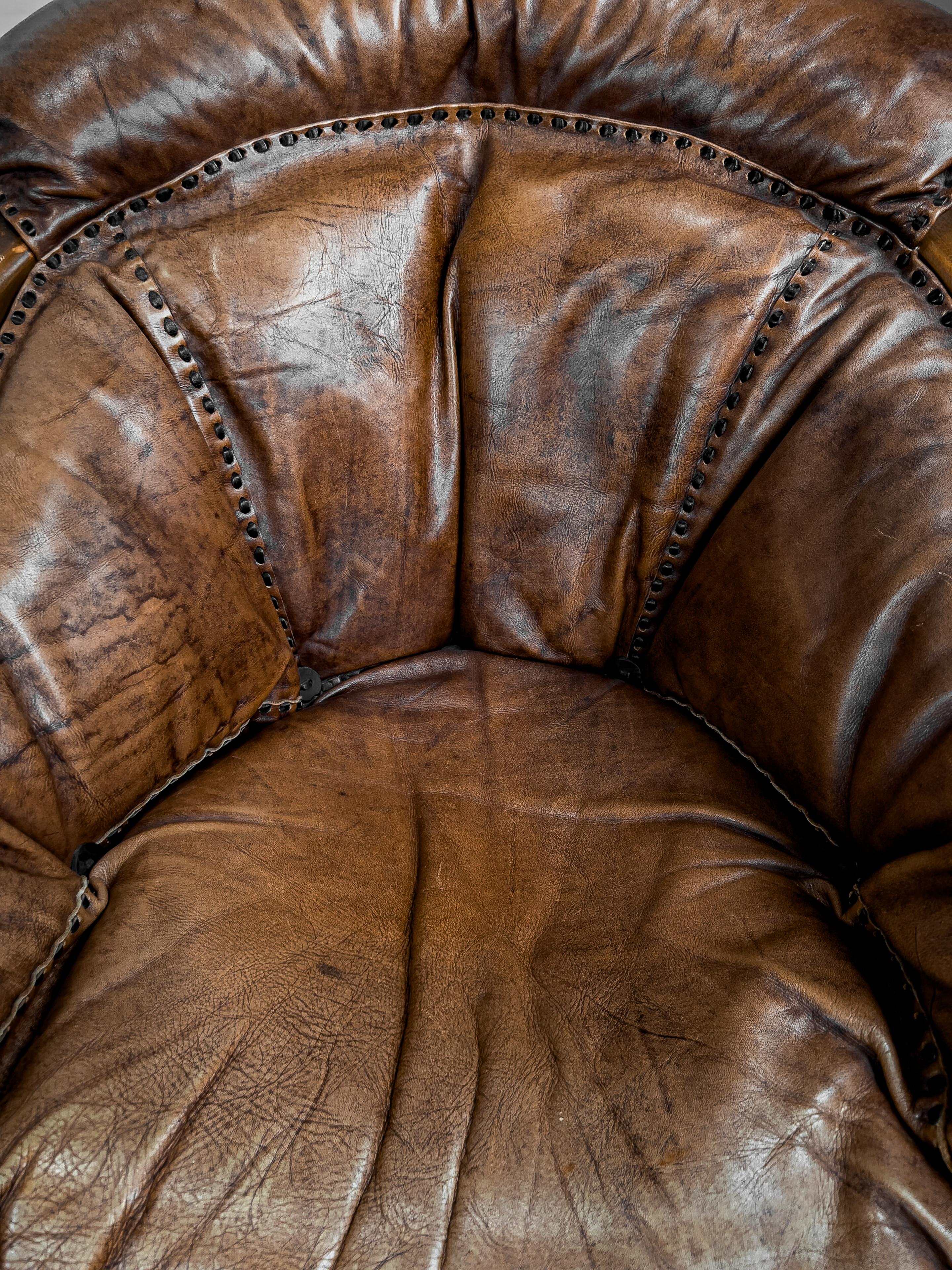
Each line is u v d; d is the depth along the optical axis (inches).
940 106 34.1
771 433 37.2
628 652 41.8
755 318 36.6
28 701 32.8
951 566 33.3
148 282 35.5
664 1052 30.6
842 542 35.3
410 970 32.7
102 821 35.0
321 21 35.0
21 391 33.7
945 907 31.4
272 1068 30.0
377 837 36.3
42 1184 27.7
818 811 36.3
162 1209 27.9
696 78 35.6
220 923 32.7
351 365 37.8
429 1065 30.5
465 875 35.2
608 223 36.9
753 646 37.2
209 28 34.5
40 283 34.8
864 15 34.5
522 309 37.7
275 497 38.3
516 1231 28.2
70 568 33.5
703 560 38.8
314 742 39.1
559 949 33.4
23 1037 30.7
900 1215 28.2
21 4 49.0
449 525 40.3
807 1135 29.3
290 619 40.2
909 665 33.7
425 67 36.2
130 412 35.0
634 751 39.1
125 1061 29.5
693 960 32.6
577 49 35.7
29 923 31.5
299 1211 28.2
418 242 37.6
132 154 35.0
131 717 34.9
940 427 34.1
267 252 36.3
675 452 38.1
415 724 40.2
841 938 33.4
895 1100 29.9
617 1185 28.6
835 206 35.8
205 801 36.4
